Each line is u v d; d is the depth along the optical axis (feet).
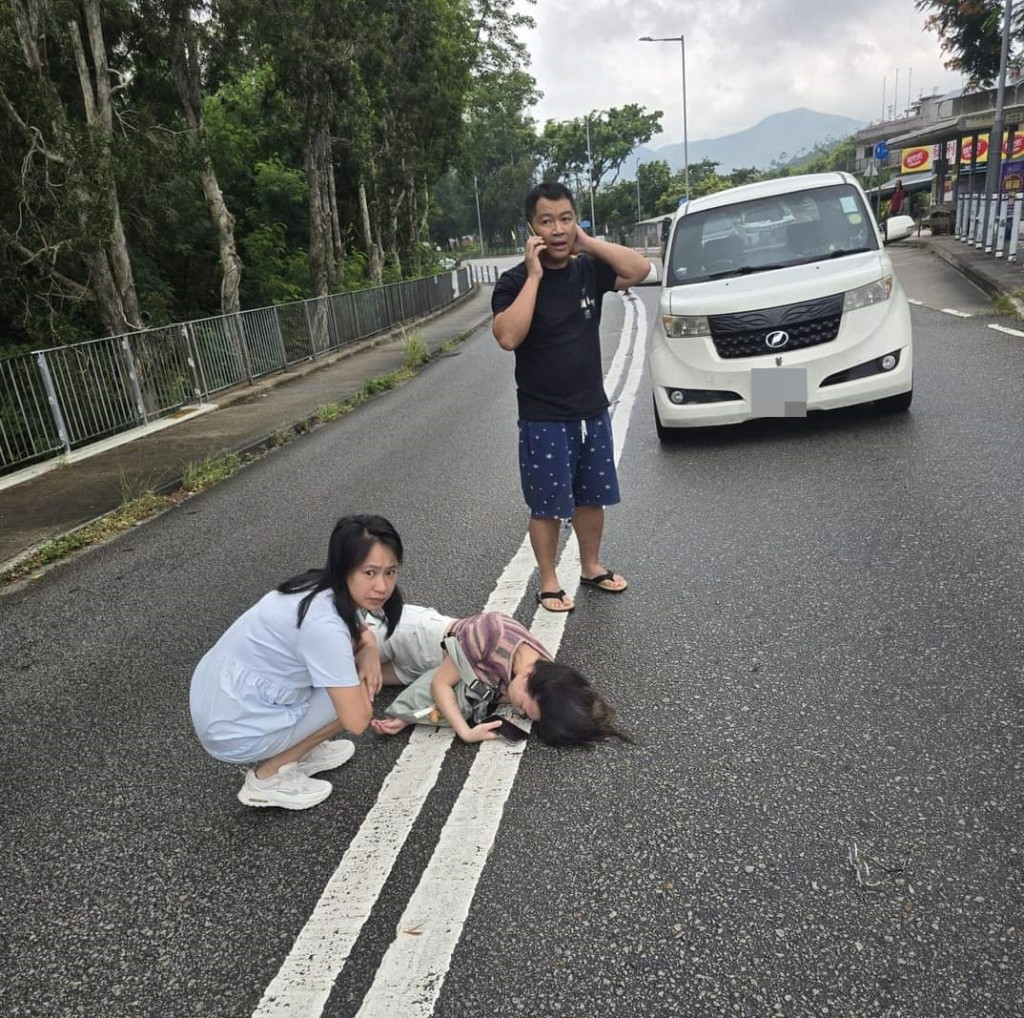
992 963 6.40
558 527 13.33
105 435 32.65
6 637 14.98
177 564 18.02
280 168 85.61
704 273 22.85
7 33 36.86
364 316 63.31
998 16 56.08
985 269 47.65
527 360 12.48
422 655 11.27
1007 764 8.53
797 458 19.70
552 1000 6.48
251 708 8.77
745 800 8.48
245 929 7.54
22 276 43.11
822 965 6.54
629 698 10.59
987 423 20.15
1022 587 12.05
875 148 90.68
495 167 292.20
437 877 7.89
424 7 89.56
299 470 25.80
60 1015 6.83
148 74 48.88
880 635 11.32
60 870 8.58
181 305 69.62
